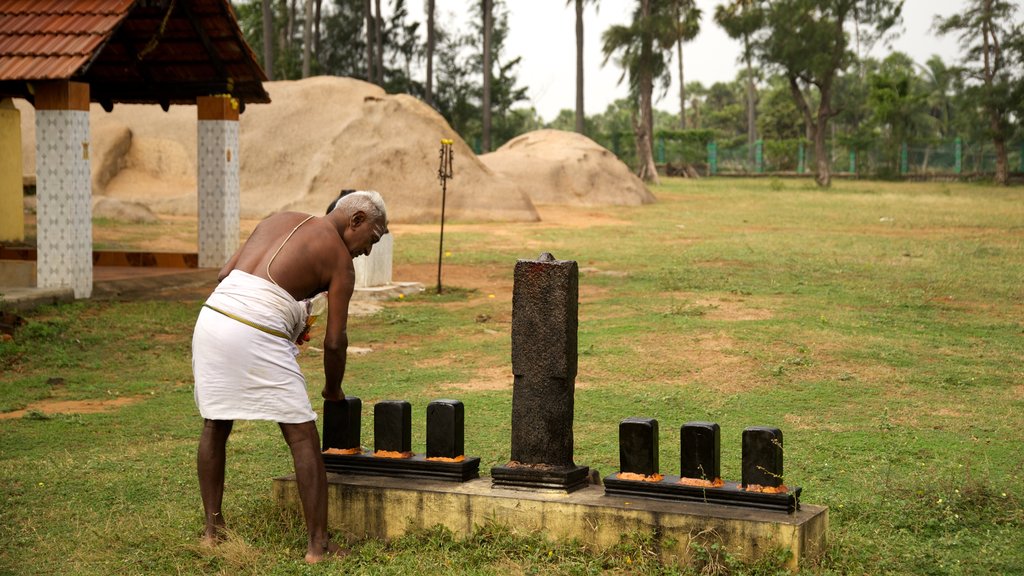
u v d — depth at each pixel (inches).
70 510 197.9
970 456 234.1
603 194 1398.9
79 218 478.3
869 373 333.4
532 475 172.7
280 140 1139.9
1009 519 185.2
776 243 807.1
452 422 182.9
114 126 1147.3
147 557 171.3
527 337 173.3
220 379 166.6
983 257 700.7
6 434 263.4
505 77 2453.2
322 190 1093.8
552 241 839.7
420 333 424.5
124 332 414.3
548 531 168.6
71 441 256.5
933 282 561.6
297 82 1219.2
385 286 528.1
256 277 168.7
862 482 213.3
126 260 627.8
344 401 187.8
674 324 424.8
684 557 159.3
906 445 244.2
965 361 352.5
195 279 569.3
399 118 1153.4
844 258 692.1
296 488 186.1
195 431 267.7
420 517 175.8
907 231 940.6
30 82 465.4
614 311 470.9
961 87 2217.0
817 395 302.7
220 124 607.5
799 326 416.2
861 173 2561.5
